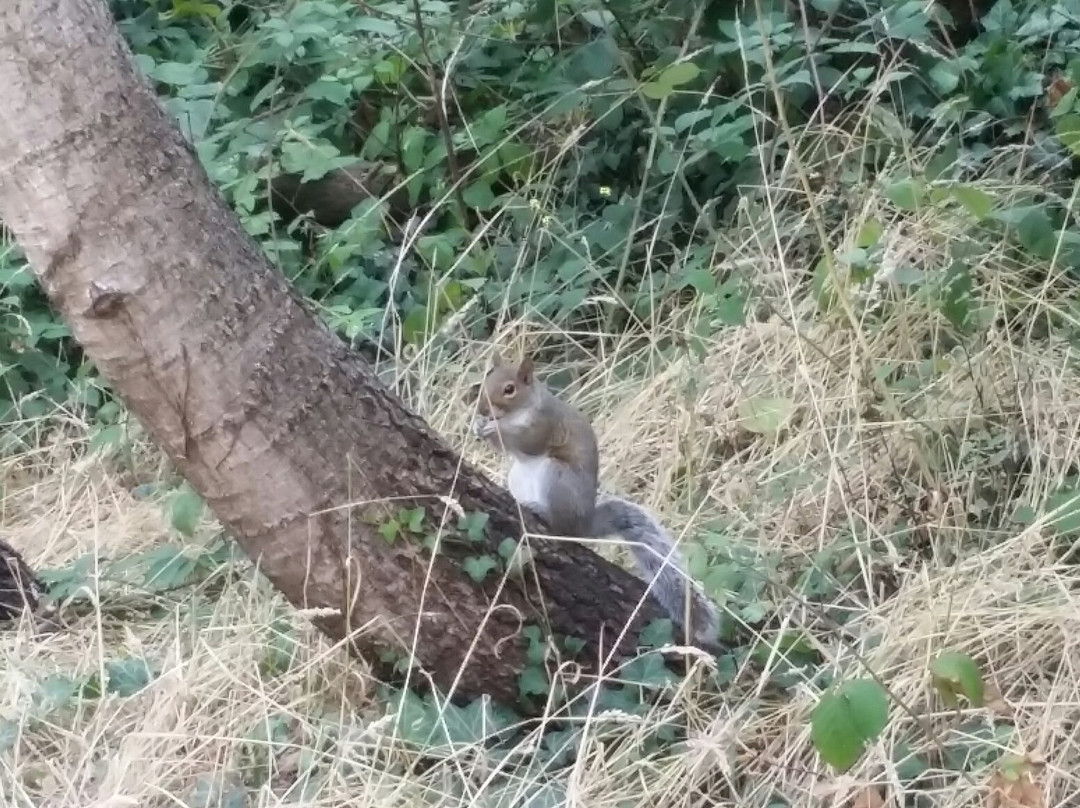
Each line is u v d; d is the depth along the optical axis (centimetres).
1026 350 401
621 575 321
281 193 539
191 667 322
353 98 559
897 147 484
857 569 351
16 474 463
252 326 275
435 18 553
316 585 293
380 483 289
